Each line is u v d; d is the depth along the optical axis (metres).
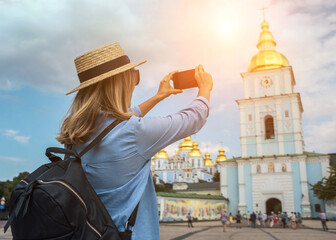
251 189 47.53
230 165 51.12
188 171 105.19
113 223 1.23
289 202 44.97
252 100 50.56
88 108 1.33
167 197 39.66
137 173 1.36
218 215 47.38
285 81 50.00
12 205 1.14
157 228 1.39
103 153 1.30
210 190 58.41
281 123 48.41
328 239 17.23
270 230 27.12
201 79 1.64
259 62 53.81
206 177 108.56
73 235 1.07
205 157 119.19
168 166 108.50
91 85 1.42
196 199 44.06
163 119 1.36
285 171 46.09
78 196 1.10
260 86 51.06
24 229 1.07
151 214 1.40
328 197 41.25
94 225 1.15
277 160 46.88
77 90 1.39
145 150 1.32
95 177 1.31
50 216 1.03
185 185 78.88
